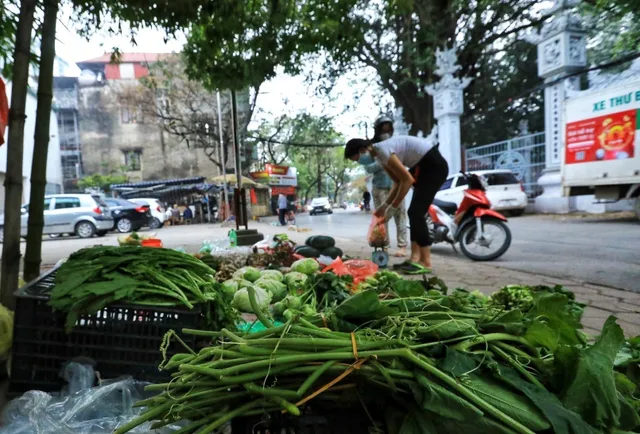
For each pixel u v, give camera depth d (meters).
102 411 1.67
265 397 1.20
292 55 5.16
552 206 13.20
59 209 14.93
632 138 9.25
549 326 1.40
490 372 1.21
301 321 1.40
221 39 4.55
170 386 1.29
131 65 33.41
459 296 1.94
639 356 1.50
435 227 6.61
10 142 2.63
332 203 60.81
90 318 1.89
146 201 20.52
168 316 1.90
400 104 17.00
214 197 27.08
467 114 17.78
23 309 1.90
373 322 1.47
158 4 3.66
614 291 3.78
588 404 1.12
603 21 11.45
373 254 4.97
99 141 31.28
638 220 9.71
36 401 1.67
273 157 36.22
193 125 25.48
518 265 5.28
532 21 13.70
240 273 3.28
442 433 1.12
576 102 10.34
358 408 1.32
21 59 2.65
